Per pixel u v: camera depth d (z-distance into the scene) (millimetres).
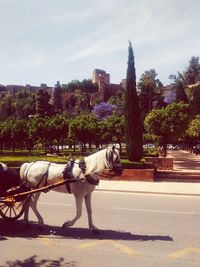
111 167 9836
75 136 54219
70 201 15500
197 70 166375
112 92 188250
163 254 8555
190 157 52875
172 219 12156
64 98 179750
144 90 122562
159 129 41250
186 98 103188
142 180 22141
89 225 10227
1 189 10500
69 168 10086
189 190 18734
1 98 190875
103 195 17547
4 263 7953
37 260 8141
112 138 51531
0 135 60031
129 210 13664
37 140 64062
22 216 12281
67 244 9258
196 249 8914
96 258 8273
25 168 10836
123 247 9031
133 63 25719
